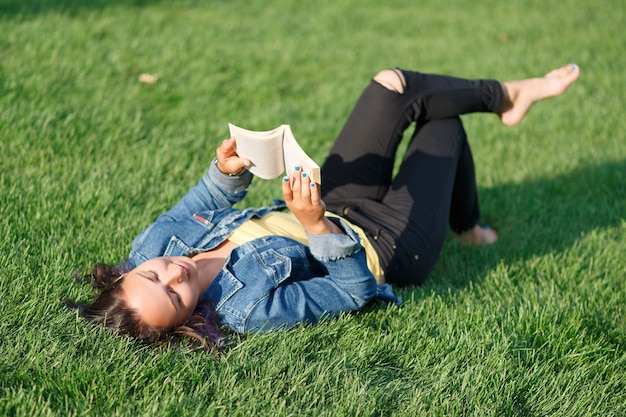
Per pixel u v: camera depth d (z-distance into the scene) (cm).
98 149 447
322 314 282
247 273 278
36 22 652
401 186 338
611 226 416
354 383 250
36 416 222
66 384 235
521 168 498
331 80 653
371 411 240
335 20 855
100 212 364
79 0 764
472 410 248
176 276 259
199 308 271
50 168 412
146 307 254
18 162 412
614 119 583
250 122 534
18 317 265
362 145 340
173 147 468
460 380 261
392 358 274
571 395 261
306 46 736
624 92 649
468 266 370
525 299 318
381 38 797
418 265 324
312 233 266
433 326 293
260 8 875
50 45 591
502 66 702
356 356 269
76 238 337
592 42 798
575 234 404
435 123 356
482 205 444
